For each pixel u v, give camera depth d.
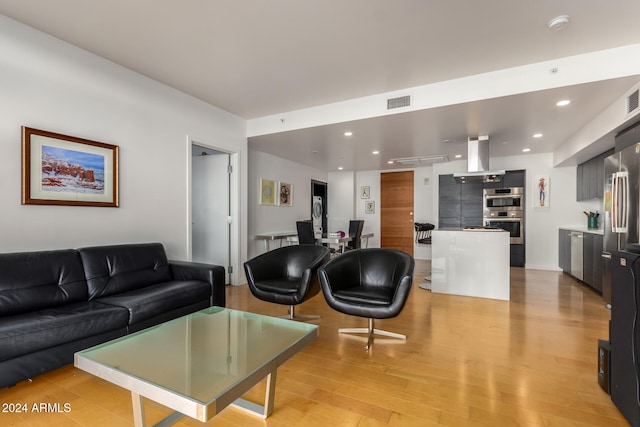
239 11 2.19
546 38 2.50
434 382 1.96
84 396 1.81
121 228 3.05
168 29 2.41
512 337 2.68
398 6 2.13
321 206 8.04
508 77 3.03
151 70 3.11
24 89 2.38
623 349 1.62
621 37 2.48
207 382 1.36
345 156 6.15
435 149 5.47
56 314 2.00
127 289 2.70
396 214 7.81
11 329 1.75
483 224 6.31
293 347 1.68
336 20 2.29
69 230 2.66
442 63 2.93
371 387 1.91
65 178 2.62
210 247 4.75
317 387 1.91
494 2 2.08
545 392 1.84
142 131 3.23
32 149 2.42
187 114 3.71
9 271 2.11
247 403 1.73
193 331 1.96
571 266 5.04
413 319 3.16
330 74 3.17
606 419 1.59
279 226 6.28
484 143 4.58
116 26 2.38
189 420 1.61
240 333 1.92
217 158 4.68
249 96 3.77
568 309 3.47
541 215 5.95
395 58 2.84
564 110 3.46
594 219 5.22
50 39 2.52
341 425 1.56
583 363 2.20
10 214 2.32
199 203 4.81
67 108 2.63
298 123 4.23
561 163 5.43
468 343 2.56
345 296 2.56
